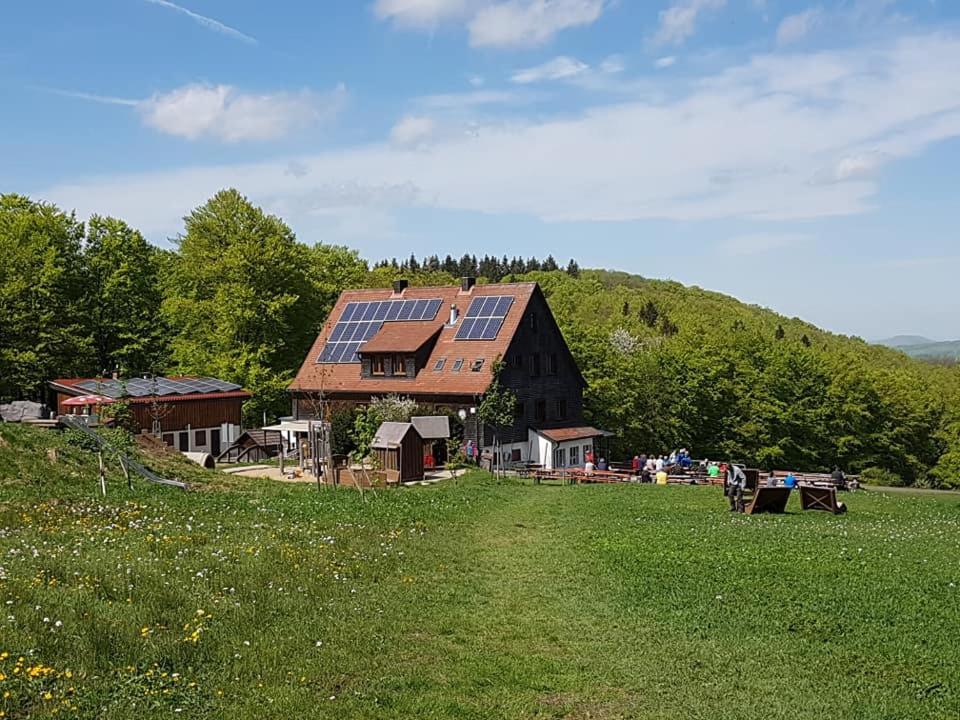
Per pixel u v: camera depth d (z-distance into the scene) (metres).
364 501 33.03
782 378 89.62
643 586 19.12
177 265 86.94
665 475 49.28
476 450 59.25
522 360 66.44
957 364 174.50
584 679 13.34
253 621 14.99
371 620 15.93
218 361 75.06
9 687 10.70
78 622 13.28
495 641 15.20
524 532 27.83
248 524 25.25
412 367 66.50
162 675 11.87
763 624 16.14
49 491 26.12
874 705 12.38
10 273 72.69
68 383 66.38
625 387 82.50
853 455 92.31
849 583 19.20
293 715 11.18
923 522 31.47
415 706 11.86
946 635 15.41
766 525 29.61
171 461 37.16
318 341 75.44
